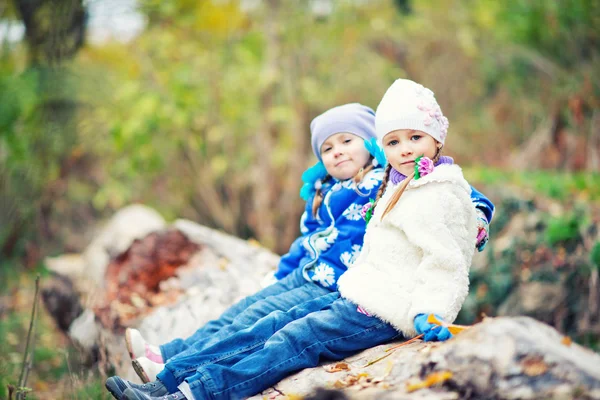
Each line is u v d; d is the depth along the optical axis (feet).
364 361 8.11
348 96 29.30
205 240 15.90
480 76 32.55
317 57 28.96
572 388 6.12
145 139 26.03
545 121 27.73
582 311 15.94
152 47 27.09
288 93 27.89
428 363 7.13
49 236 26.25
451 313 7.81
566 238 16.80
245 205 29.04
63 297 17.38
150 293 14.49
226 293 13.12
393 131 8.54
